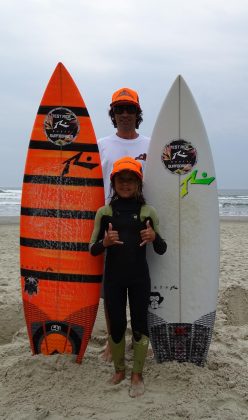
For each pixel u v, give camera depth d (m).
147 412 2.59
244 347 3.67
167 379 2.93
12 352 3.52
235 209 33.22
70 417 2.57
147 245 3.20
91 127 3.29
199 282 3.20
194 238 3.21
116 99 3.21
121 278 2.79
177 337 3.20
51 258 3.29
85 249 3.26
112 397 2.76
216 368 3.16
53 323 3.27
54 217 3.29
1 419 2.54
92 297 3.26
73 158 3.29
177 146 3.21
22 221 3.34
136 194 2.85
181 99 3.20
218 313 4.66
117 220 2.81
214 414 2.57
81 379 2.94
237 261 7.93
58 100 3.29
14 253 9.05
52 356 3.17
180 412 2.57
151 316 3.22
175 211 3.21
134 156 3.33
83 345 3.25
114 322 2.82
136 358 2.84
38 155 3.31
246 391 2.84
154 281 3.21
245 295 5.06
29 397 2.76
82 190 3.28
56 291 3.27
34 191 3.32
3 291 5.45
